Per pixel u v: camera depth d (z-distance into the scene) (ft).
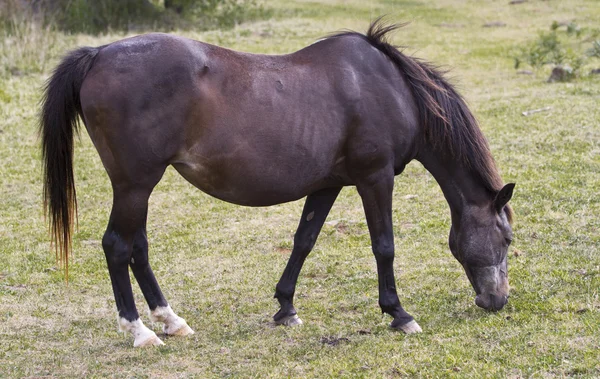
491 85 56.34
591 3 93.04
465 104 21.52
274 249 28.76
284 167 19.44
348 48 20.49
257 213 32.96
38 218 32.35
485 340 19.54
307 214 21.97
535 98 49.67
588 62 63.10
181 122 18.65
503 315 21.25
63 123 19.13
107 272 26.76
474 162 21.08
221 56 19.20
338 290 24.57
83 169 39.11
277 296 22.02
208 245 29.22
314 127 19.51
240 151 18.95
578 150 37.65
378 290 22.99
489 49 71.20
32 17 70.38
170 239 29.94
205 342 20.65
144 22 87.04
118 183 19.01
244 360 19.26
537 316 20.98
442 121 20.95
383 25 21.81
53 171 19.35
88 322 22.41
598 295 22.12
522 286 23.39
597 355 18.01
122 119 18.39
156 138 18.58
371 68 20.43
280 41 72.84
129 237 19.35
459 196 21.44
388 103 20.34
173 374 18.48
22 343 20.70
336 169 20.70
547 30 78.79
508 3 96.43
